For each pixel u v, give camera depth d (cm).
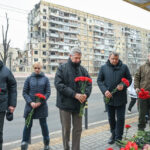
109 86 384
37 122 638
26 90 376
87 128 527
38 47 6625
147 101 439
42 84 376
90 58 7919
